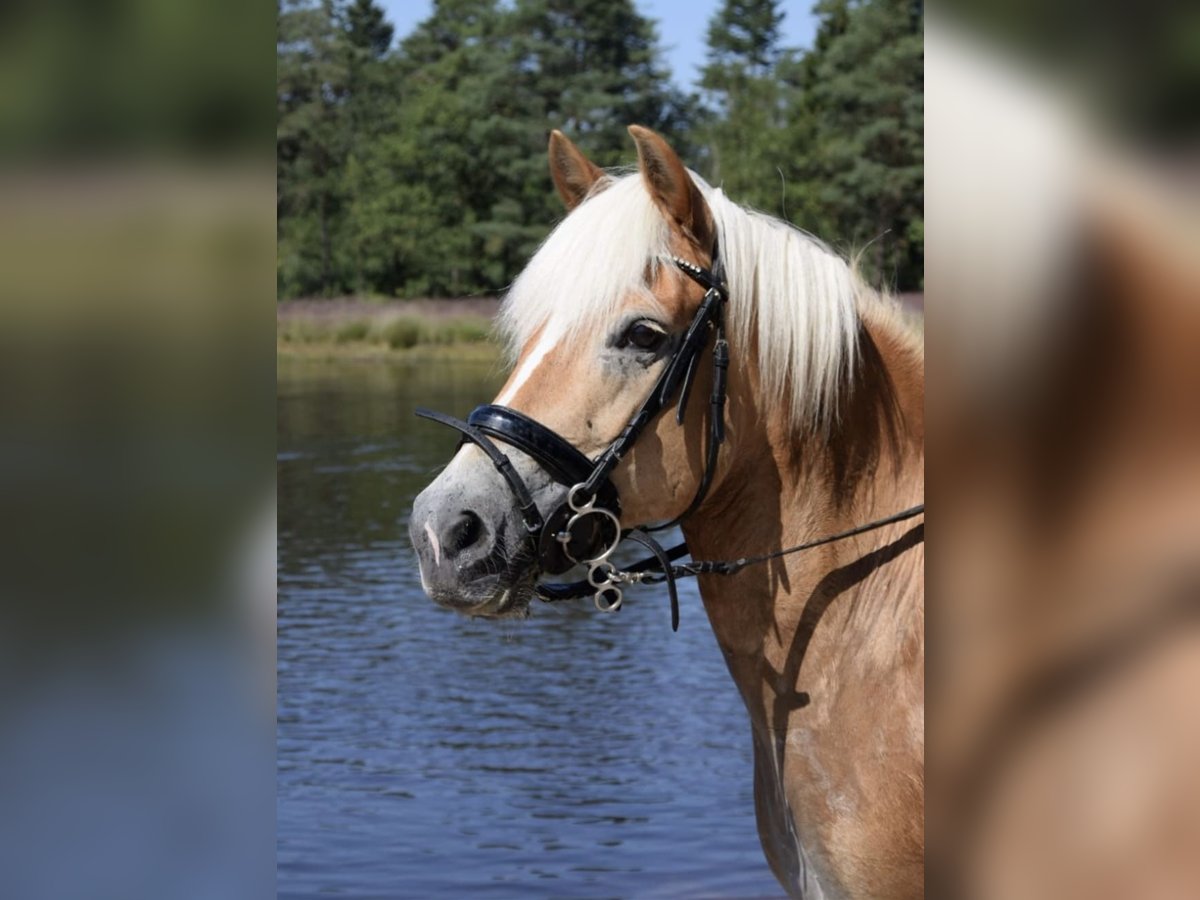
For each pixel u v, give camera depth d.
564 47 52.53
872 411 2.47
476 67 52.53
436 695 6.88
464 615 2.33
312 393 26.23
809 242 2.53
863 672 2.37
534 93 52.00
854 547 2.43
